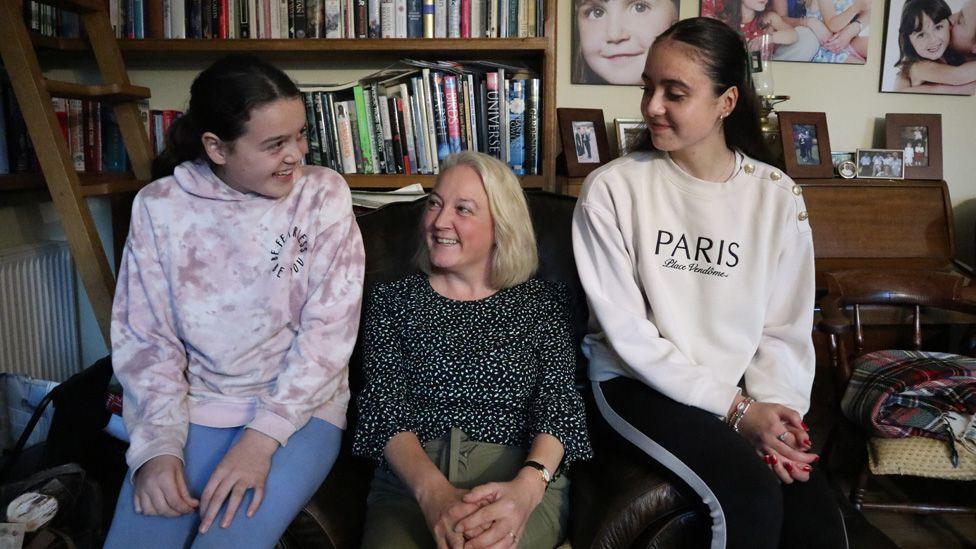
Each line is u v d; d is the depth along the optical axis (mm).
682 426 1307
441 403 1436
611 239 1522
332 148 2504
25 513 1473
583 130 2631
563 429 1350
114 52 2176
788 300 1532
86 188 1882
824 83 2812
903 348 2645
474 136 2504
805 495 1294
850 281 2188
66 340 2547
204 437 1339
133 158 2199
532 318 1509
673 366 1407
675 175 1524
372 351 1462
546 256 1652
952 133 2863
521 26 2422
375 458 1364
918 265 2527
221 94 1263
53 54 2594
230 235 1383
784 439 1340
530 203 1697
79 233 1844
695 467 1233
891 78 2795
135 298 1368
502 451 1405
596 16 2701
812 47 2750
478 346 1451
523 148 2518
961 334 2707
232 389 1397
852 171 2670
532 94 2475
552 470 1293
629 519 1244
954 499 2201
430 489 1237
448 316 1489
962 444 1805
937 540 2012
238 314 1392
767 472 1231
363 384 1539
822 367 2578
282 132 1287
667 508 1259
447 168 1510
